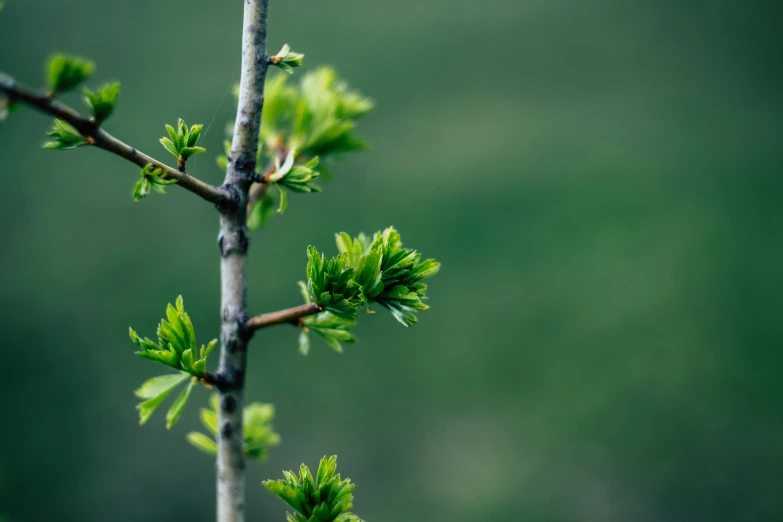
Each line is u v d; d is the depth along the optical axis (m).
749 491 2.05
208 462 1.99
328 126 0.61
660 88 2.81
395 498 2.08
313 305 0.55
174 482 1.97
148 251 2.29
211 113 2.46
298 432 2.13
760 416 2.13
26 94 0.51
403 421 2.17
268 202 0.59
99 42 2.52
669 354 2.24
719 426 2.12
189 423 2.03
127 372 2.14
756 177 2.56
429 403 2.20
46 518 1.90
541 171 2.60
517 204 2.54
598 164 2.63
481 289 2.39
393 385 2.21
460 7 2.87
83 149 2.38
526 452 2.11
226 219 0.55
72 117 0.52
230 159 0.55
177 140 0.54
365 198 2.51
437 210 2.52
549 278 2.40
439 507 2.05
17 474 1.96
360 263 0.54
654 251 2.42
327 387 2.19
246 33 0.55
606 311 2.33
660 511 2.04
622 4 2.86
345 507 0.54
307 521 0.54
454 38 2.84
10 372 2.10
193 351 0.54
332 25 2.79
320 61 2.72
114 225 2.32
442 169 2.60
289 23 2.76
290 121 0.62
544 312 2.35
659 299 2.34
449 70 2.80
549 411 2.18
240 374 0.55
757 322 2.26
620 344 2.27
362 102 0.63
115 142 0.53
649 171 2.58
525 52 2.84
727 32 2.88
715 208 2.52
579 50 2.87
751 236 2.41
